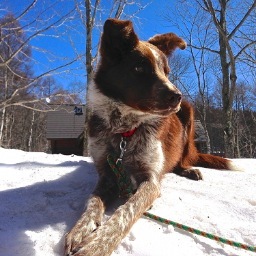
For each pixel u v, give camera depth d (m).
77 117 4.76
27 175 0.71
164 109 0.58
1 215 0.50
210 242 0.45
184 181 0.75
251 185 0.74
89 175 0.72
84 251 0.39
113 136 0.63
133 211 0.48
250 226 0.51
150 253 0.41
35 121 6.56
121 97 0.61
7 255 0.40
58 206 0.53
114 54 0.62
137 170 0.62
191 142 0.94
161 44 0.75
